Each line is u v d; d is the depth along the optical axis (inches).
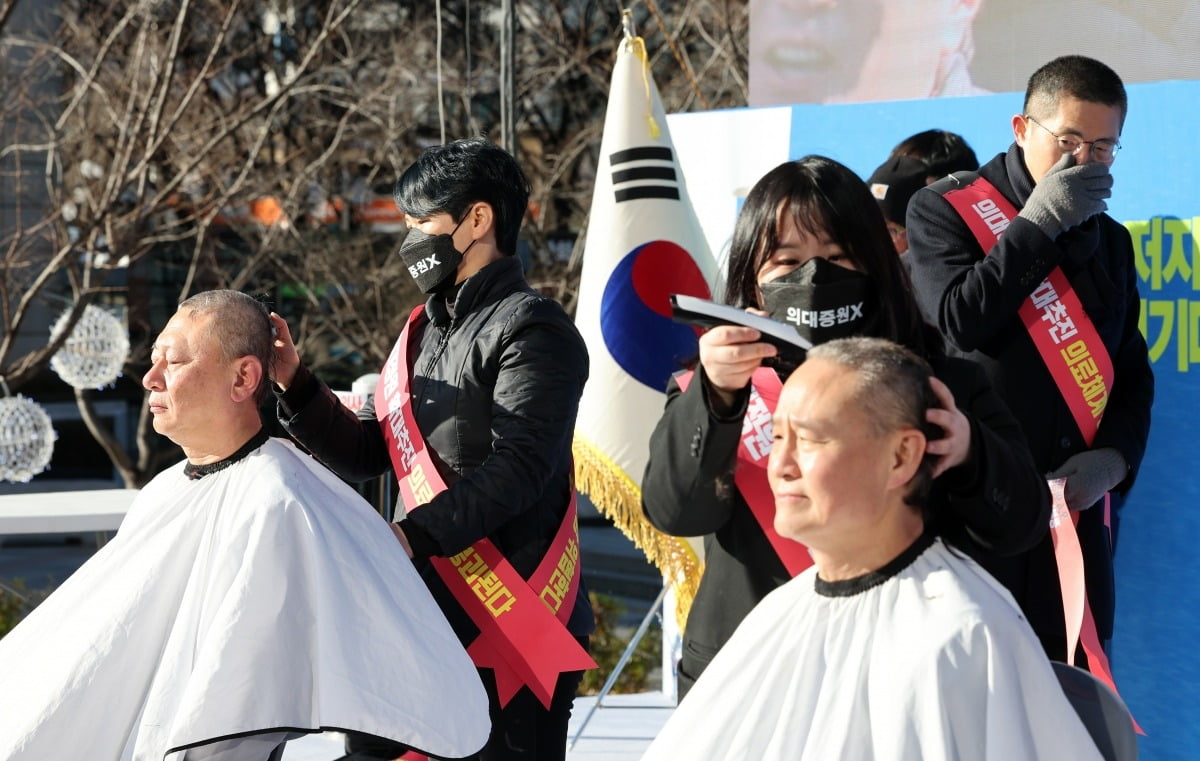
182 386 149.7
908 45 297.0
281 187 633.0
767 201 143.7
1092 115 196.1
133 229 547.8
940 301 195.6
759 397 147.3
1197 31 263.4
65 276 761.0
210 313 152.3
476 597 173.8
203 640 140.2
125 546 151.7
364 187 669.3
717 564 150.8
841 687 106.0
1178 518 240.5
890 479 107.2
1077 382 197.9
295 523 145.2
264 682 137.5
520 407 168.9
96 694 143.6
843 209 140.9
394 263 631.2
